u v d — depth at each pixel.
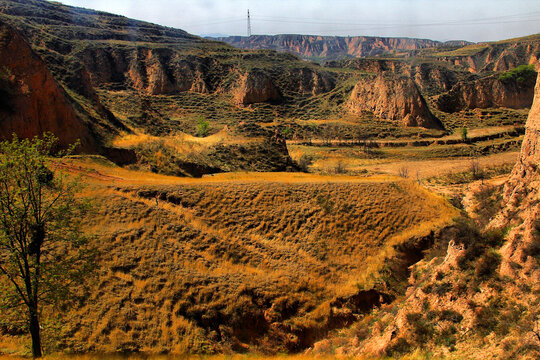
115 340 16.97
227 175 37.12
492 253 16.02
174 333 18.27
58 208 14.98
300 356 18.02
